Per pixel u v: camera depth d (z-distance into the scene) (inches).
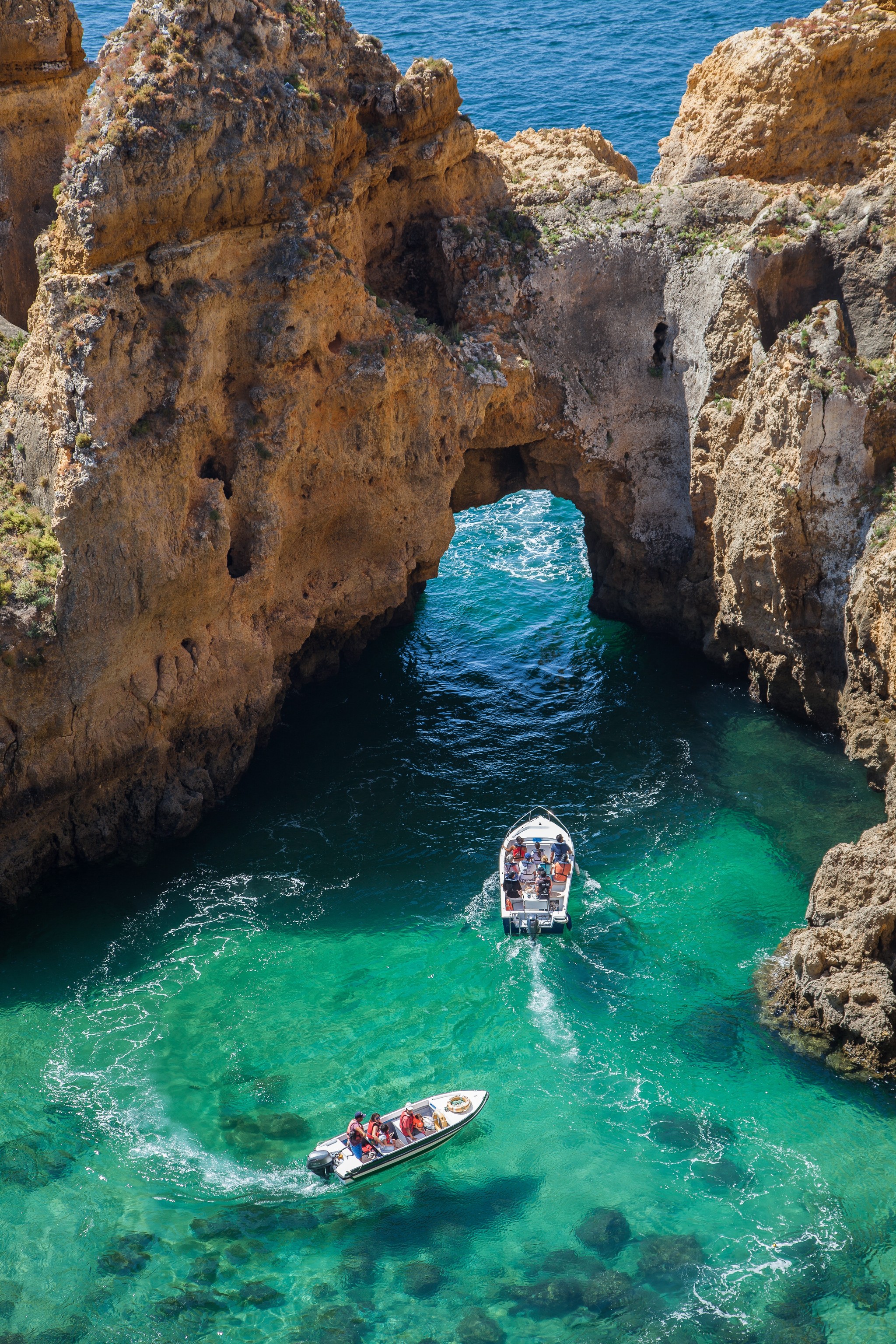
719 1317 1161.4
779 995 1477.6
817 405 1707.7
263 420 1660.9
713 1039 1443.2
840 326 1759.4
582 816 1772.9
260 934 1599.4
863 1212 1256.2
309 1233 1249.4
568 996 1507.1
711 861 1688.0
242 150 1537.9
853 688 1771.7
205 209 1537.9
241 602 1724.9
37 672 1519.4
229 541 1652.3
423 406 1813.5
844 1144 1323.8
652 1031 1459.2
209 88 1512.1
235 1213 1268.5
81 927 1609.3
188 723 1739.7
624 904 1630.2
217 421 1632.6
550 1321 1162.0
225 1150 1333.7
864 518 1747.0
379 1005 1502.2
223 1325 1161.4
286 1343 1145.4
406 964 1557.6
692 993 1505.9
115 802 1695.4
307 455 1739.7
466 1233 1250.0
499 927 1606.8
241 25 1561.3
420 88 1769.2
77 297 1465.3
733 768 1834.4
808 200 1865.2
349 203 1711.4
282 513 1743.4
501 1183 1300.4
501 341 1893.5
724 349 1862.7
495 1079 1409.9
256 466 1667.1
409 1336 1151.6
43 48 1835.6
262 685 1797.5
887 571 1631.4
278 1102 1387.8
